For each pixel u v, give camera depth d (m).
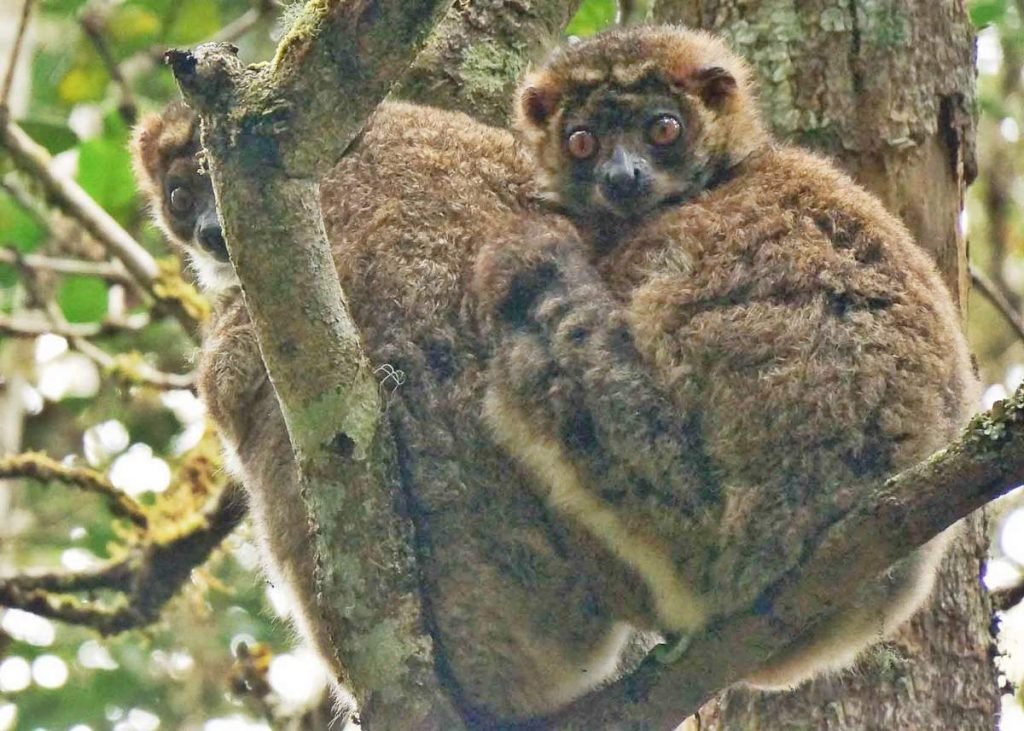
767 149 12.09
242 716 19.80
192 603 19.09
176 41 21.11
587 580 10.10
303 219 8.52
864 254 9.83
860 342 9.41
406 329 10.14
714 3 13.73
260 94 8.34
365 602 9.11
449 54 13.63
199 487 16.75
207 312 16.11
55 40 21.45
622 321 9.77
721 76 12.66
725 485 9.40
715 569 9.48
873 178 12.37
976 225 23.05
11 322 17.66
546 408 9.71
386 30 8.14
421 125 11.30
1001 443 7.98
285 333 8.71
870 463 9.20
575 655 10.26
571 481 9.73
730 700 12.07
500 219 10.69
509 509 9.98
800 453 9.26
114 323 18.00
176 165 14.94
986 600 12.20
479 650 10.02
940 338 9.71
